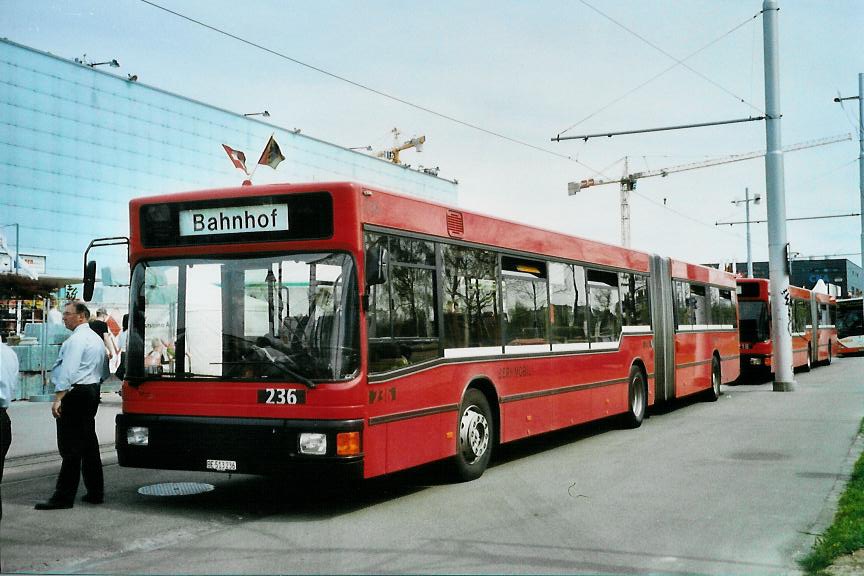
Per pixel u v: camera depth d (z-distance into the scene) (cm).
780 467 1048
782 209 2309
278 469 745
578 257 1304
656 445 1262
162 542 677
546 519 763
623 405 1448
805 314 3241
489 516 777
